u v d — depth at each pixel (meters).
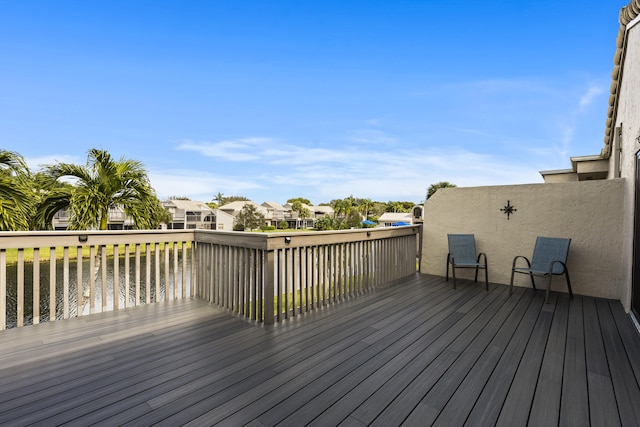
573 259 4.79
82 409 1.85
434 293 4.72
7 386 2.08
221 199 94.75
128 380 2.18
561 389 2.12
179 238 4.31
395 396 2.02
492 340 2.95
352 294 4.62
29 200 6.51
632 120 3.96
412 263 6.25
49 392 2.02
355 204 77.88
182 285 4.35
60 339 2.87
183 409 1.86
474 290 4.91
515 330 3.21
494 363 2.49
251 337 2.99
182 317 3.54
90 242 3.54
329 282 4.20
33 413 1.80
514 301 4.30
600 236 4.59
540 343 2.89
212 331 3.13
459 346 2.81
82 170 6.95
